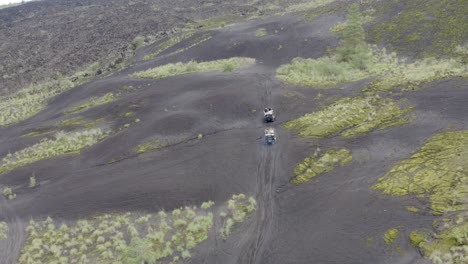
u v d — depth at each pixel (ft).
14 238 84.48
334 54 194.18
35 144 145.28
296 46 220.43
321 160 94.22
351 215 72.08
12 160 134.10
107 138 134.41
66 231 84.07
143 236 77.00
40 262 73.41
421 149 88.99
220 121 130.93
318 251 64.85
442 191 70.95
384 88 135.13
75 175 111.96
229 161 102.22
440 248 58.18
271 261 64.85
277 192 85.25
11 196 105.09
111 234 79.77
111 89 202.80
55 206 95.71
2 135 172.45
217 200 86.07
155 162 110.01
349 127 109.40
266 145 107.55
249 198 83.30
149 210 86.48
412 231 63.62
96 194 97.60
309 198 80.74
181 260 68.23
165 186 94.99
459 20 178.60
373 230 66.59
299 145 104.01
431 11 199.31
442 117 102.68
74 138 140.46
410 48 176.24
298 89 151.33
